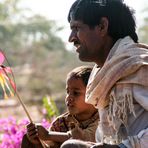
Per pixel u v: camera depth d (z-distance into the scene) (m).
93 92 3.34
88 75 3.98
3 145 6.06
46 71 27.53
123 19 3.43
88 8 3.40
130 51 3.29
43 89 25.08
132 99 3.22
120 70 3.23
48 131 3.85
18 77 27.17
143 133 3.16
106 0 3.42
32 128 3.82
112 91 3.28
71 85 3.98
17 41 36.25
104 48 3.43
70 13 3.52
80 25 3.41
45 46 37.38
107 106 3.37
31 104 22.62
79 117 4.00
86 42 3.41
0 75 3.76
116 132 3.29
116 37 3.43
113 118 3.28
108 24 3.40
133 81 3.21
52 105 6.36
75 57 34.75
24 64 32.66
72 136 3.92
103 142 3.35
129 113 3.25
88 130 3.96
